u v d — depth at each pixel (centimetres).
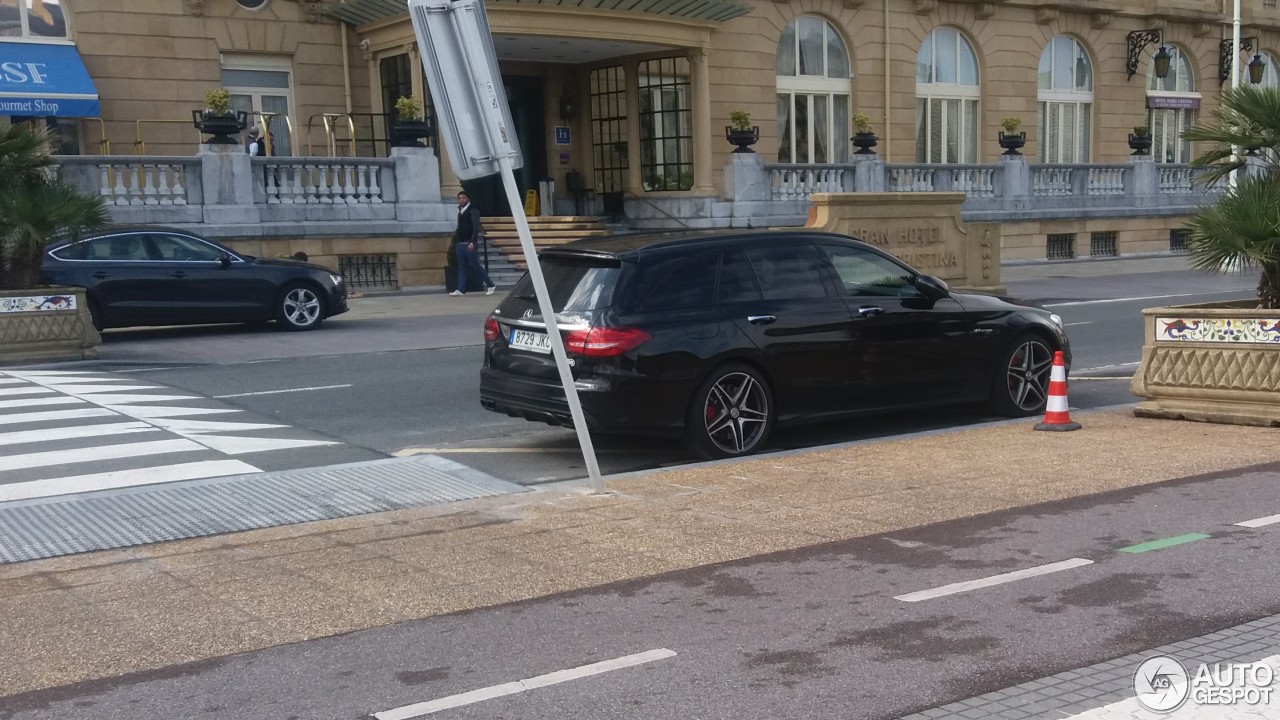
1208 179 1095
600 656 518
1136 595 577
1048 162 3747
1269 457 864
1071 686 471
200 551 700
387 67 2695
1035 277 2920
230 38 2578
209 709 472
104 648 542
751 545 681
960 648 515
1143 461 864
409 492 841
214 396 1282
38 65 2352
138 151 2497
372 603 597
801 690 475
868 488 811
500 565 656
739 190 2892
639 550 677
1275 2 4275
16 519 779
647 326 922
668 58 2923
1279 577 598
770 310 976
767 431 980
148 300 1747
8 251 1587
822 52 3316
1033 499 766
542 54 2889
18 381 1388
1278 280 1028
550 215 3005
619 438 1060
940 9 3488
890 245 2033
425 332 1844
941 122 3559
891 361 1032
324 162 2392
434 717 459
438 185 2538
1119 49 3897
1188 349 1015
